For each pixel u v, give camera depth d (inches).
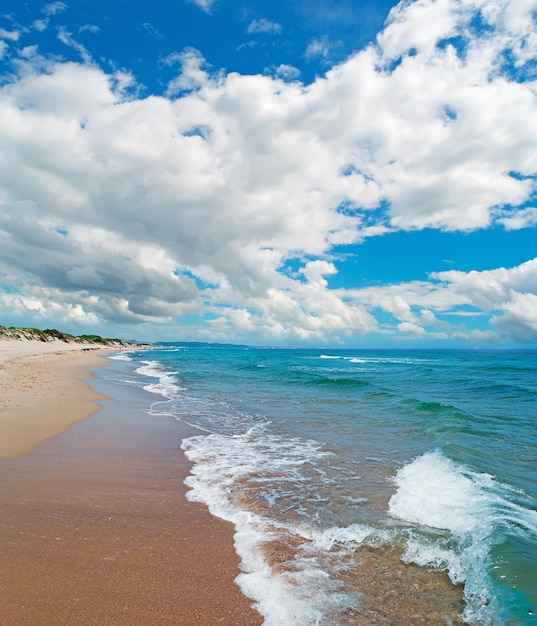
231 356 3331.7
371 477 315.0
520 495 266.8
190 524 223.6
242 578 171.8
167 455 362.9
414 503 258.8
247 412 606.9
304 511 248.4
